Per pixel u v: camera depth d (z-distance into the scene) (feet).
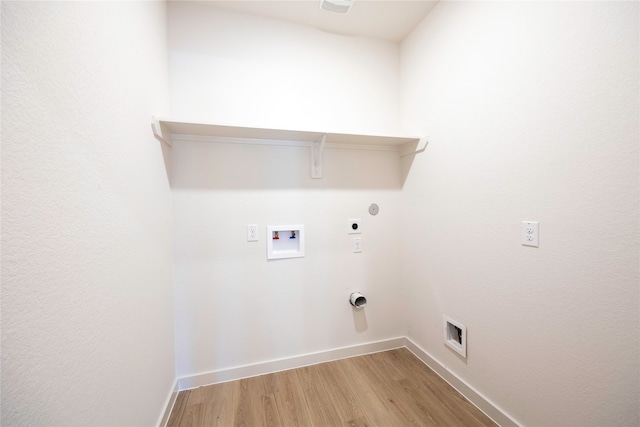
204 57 5.09
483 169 4.20
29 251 1.62
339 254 6.09
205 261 5.17
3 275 1.44
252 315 5.47
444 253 5.15
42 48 1.76
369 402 4.62
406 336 6.46
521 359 3.68
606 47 2.67
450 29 4.81
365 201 6.27
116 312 2.69
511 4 3.65
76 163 2.10
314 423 4.17
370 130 6.23
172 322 4.81
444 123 5.02
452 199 4.89
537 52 3.34
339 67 5.99
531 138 3.45
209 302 5.20
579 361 3.01
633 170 2.52
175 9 4.95
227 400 4.71
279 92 5.56
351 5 4.95
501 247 3.94
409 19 5.59
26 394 1.58
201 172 5.13
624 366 2.63
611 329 2.72
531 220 3.49
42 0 1.77
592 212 2.84
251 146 5.43
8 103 1.49
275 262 5.61
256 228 5.47
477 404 4.42
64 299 1.92
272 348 5.61
